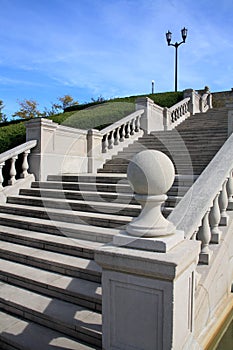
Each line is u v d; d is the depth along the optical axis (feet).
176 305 6.72
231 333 11.20
